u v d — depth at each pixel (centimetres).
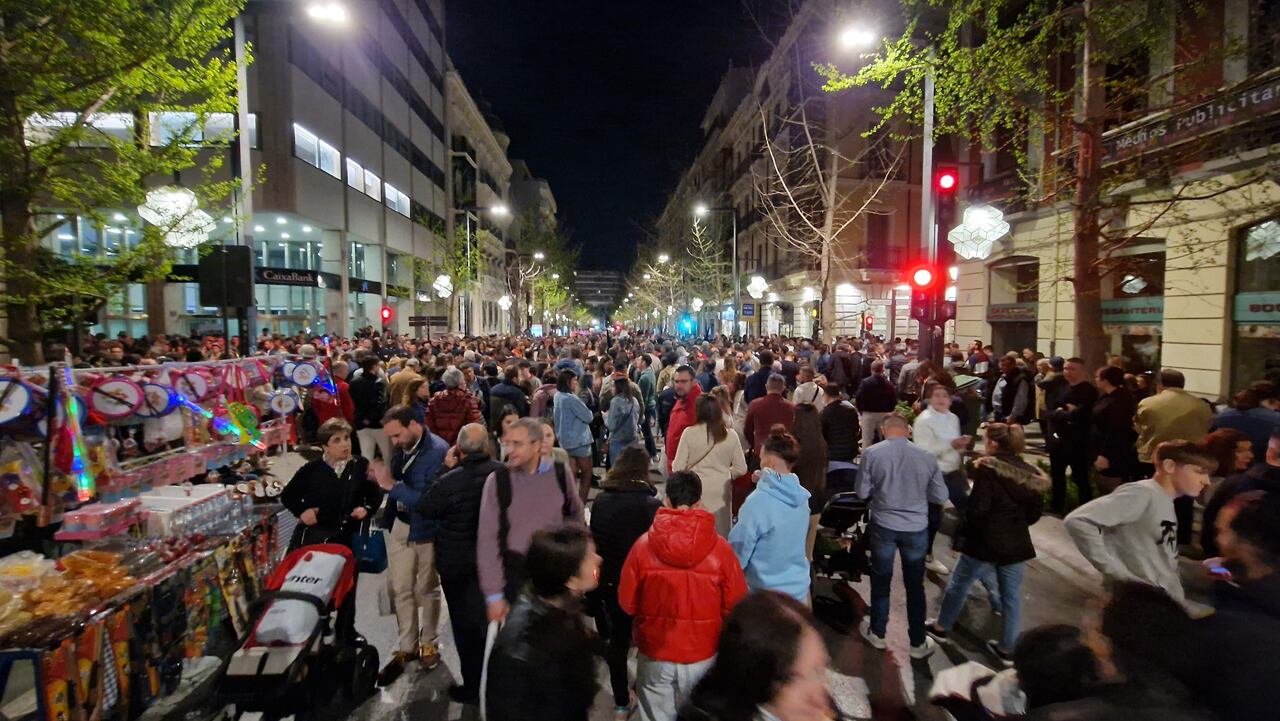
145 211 900
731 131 5094
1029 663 231
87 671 371
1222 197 1098
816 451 644
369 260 3734
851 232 3241
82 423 515
